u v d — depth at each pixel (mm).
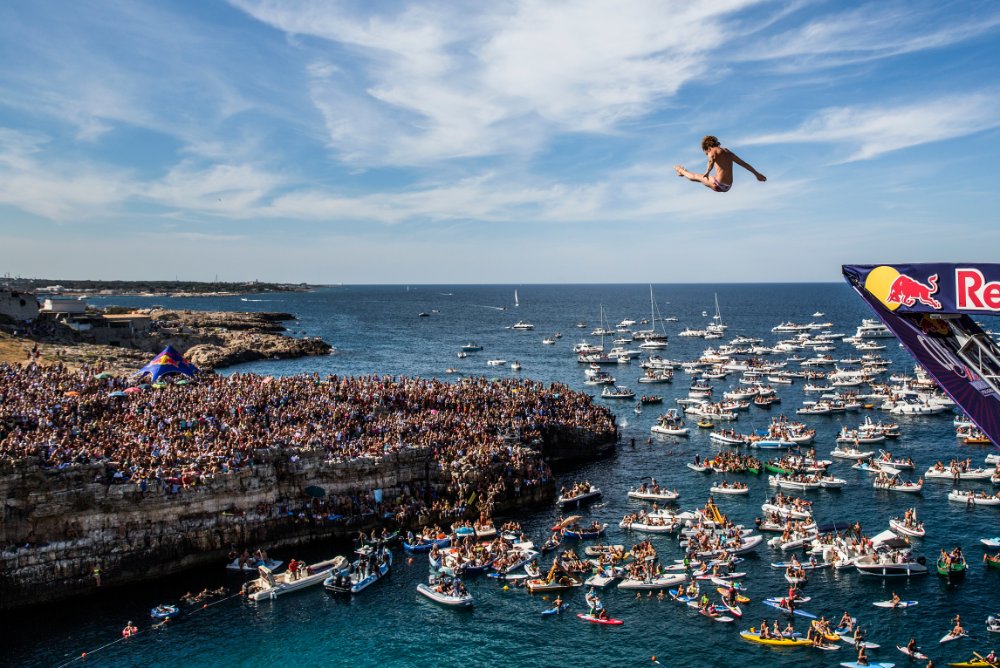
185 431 58875
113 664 40469
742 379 146750
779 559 55062
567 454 85375
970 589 49469
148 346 153125
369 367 160875
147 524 49281
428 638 43875
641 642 43344
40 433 52781
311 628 44781
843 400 116000
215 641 43031
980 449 86875
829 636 43125
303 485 56375
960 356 21906
